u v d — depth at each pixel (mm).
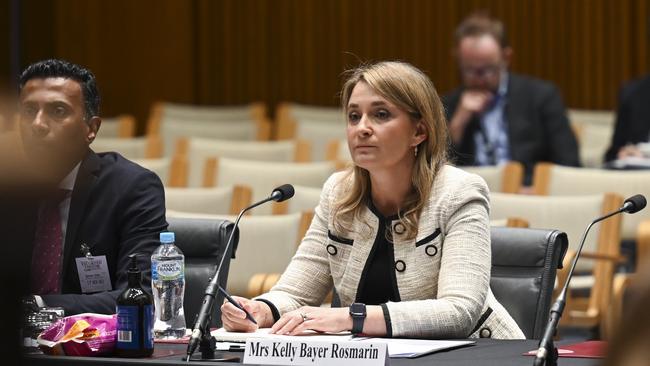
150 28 26359
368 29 25625
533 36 24844
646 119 18719
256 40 26125
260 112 21734
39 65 7891
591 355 5711
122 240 7930
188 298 8266
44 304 7211
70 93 7805
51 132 7738
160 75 26375
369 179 7352
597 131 21078
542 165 14492
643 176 14031
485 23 17438
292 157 16812
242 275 11844
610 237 12969
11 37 25250
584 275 14562
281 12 26016
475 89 17406
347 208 7324
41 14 26016
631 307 1854
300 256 7578
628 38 24547
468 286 6836
